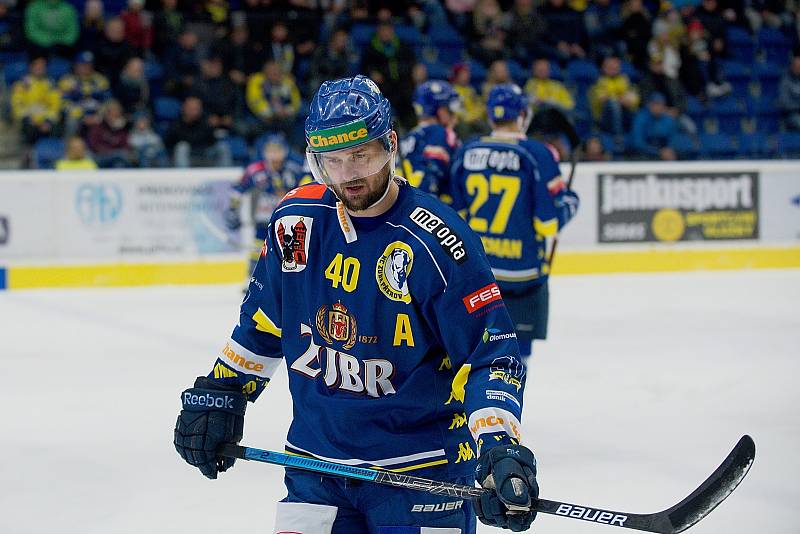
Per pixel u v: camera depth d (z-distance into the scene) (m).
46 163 34.12
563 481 13.41
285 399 17.80
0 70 35.47
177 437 7.17
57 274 30.94
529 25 40.62
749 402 17.72
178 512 12.30
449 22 41.97
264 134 35.75
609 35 41.91
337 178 6.43
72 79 34.88
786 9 45.12
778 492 12.92
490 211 15.35
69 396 18.36
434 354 6.76
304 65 38.09
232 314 26.64
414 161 16.52
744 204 34.31
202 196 31.73
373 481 6.58
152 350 22.30
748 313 26.64
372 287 6.64
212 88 35.91
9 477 13.70
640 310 27.02
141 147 33.66
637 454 14.62
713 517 12.05
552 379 19.52
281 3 38.78
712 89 41.91
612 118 38.97
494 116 15.41
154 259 31.50
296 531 6.88
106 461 14.43
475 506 6.28
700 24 41.84
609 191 33.22
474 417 6.35
